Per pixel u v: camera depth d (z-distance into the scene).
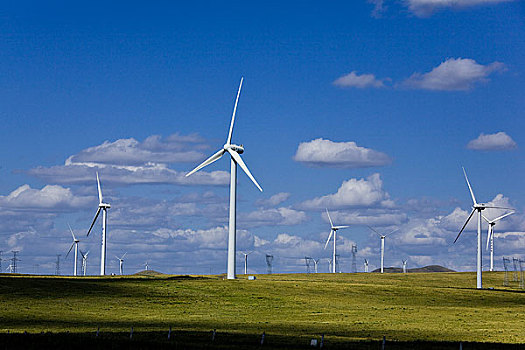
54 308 94.25
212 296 111.31
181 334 69.25
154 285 120.81
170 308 99.00
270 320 88.12
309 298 113.00
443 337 72.81
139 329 75.62
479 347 63.81
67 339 61.19
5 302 96.69
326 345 63.56
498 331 78.31
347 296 117.31
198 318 89.06
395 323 85.69
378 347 63.25
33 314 87.75
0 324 78.50
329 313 96.94
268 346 61.91
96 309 95.31
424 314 97.38
